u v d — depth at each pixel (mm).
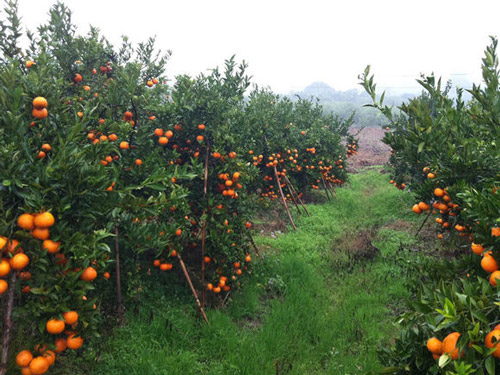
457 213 4594
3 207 2826
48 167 2809
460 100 4820
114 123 4473
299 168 10727
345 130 14672
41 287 2721
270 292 5977
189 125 5496
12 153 2795
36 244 2689
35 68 3619
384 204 11133
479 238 2473
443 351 2152
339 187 14086
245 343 4375
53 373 3385
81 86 5434
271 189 10375
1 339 3281
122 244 4500
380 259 7094
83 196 2986
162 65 6867
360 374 4004
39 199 2635
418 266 3559
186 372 3818
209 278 5625
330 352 4418
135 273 4465
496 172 4109
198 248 6062
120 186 4172
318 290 6023
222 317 4832
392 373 2676
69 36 5512
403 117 9344
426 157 4738
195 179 5676
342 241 8328
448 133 4664
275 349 4406
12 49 4930
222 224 5477
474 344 1888
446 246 7156
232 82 5875
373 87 4211
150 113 5453
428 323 2377
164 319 4516
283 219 9953
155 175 3678
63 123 3680
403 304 5512
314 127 12305
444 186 4695
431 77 4727
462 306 2062
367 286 6109
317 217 10062
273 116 10805
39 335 2805
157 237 4301
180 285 5477
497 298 2104
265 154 9898
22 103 3168
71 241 2770
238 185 5602
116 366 3727
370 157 22625
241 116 6105
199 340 4453
